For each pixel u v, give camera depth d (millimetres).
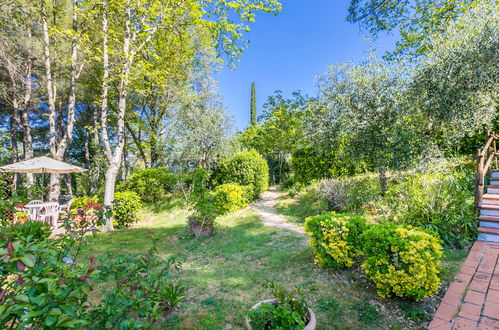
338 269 3994
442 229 4734
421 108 6570
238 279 3891
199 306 3088
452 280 3254
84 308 1495
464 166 7227
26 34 10938
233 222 8164
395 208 5812
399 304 2910
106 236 7262
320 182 9719
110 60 11039
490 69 5613
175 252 5605
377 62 7078
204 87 14805
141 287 1987
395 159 6637
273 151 20266
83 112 18188
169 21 9680
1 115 16500
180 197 12227
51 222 7574
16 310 1062
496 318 2398
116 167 8586
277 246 5406
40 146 19203
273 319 2162
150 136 15805
